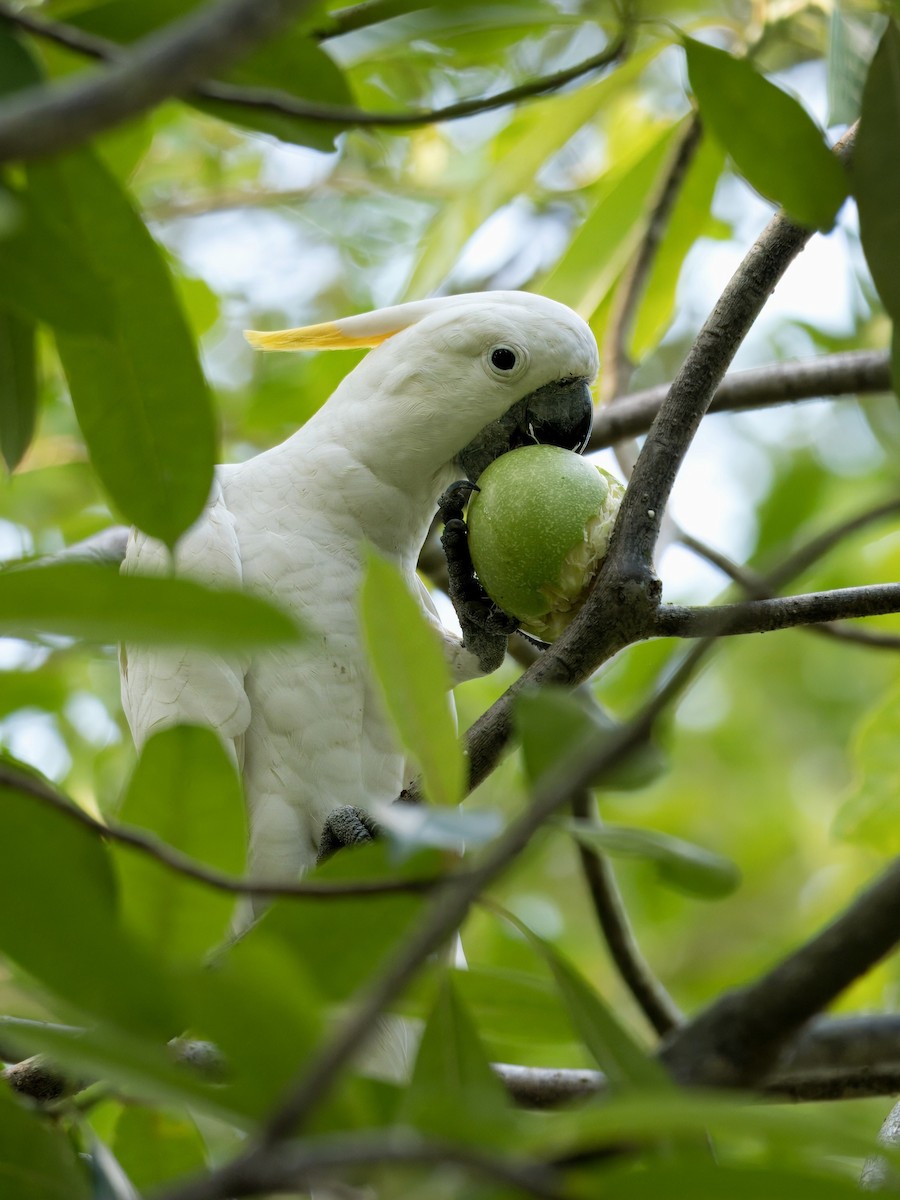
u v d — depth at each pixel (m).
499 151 10.61
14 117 2.43
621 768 3.23
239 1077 2.91
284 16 2.45
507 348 7.66
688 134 9.20
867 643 9.09
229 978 2.88
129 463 4.24
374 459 7.87
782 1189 2.65
